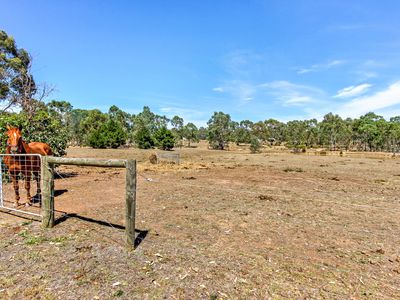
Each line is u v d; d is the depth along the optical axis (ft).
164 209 22.52
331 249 14.88
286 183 40.14
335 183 41.50
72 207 22.27
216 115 288.10
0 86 48.78
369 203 27.02
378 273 12.17
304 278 11.51
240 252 14.06
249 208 23.49
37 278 11.03
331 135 275.39
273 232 17.44
